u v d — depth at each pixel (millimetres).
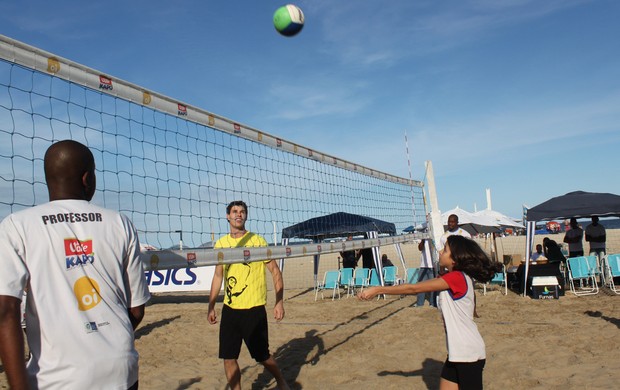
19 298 1601
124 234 1898
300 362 5648
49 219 1744
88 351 1657
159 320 9133
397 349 5980
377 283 11203
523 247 23016
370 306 9836
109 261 1816
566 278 12180
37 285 1659
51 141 2635
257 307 4059
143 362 5934
